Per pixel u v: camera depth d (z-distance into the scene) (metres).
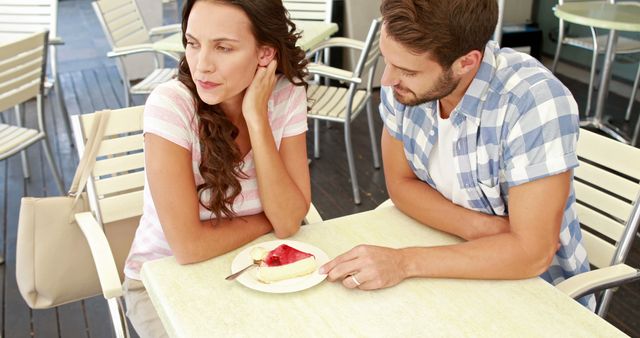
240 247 1.23
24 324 2.16
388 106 1.35
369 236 1.27
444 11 1.02
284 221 1.26
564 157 1.11
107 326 2.16
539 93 1.12
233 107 1.30
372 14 4.47
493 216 1.24
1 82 2.31
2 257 2.53
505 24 5.36
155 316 1.34
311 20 3.59
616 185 1.42
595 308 1.42
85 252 1.51
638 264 2.53
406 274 1.09
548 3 5.19
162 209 1.18
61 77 4.95
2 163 3.38
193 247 1.16
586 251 1.44
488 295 1.06
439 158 1.30
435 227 1.30
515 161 1.14
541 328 0.97
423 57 1.06
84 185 1.51
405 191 1.36
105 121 1.54
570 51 5.04
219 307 1.02
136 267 1.37
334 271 1.08
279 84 1.36
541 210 1.12
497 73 1.17
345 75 2.70
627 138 3.71
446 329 0.97
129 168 1.61
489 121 1.17
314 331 0.96
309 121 4.03
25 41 2.34
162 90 1.24
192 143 1.25
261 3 1.16
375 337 0.95
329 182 3.21
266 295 1.05
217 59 1.15
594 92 4.66
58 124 3.95
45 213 1.46
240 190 1.28
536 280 1.11
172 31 3.45
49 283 1.49
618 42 3.86
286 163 1.39
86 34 6.53
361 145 3.67
